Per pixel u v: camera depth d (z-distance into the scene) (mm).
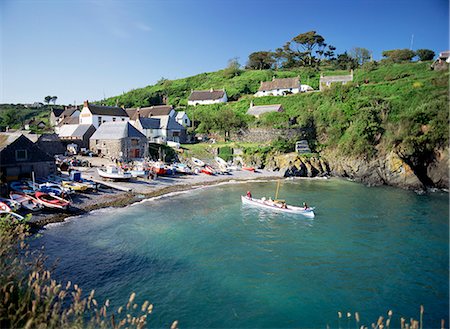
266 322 13750
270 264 19438
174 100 109875
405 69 85062
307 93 85250
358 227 26672
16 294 9305
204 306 14805
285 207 31375
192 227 26312
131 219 27969
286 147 62250
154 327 13016
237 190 42844
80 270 17828
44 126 98438
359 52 122875
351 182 51312
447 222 28109
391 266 19234
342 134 61188
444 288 16703
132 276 17484
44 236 22703
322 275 18109
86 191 34969
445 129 46562
